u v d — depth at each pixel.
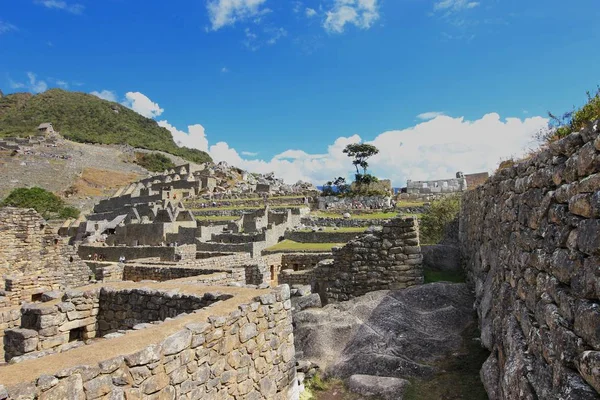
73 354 4.48
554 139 6.39
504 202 7.26
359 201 61.28
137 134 187.62
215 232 45.66
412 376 7.70
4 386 3.55
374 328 9.12
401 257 11.83
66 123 186.25
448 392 6.98
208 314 6.02
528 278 5.23
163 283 9.57
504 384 5.15
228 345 6.01
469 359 7.82
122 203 81.00
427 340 8.55
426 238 30.86
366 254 12.21
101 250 36.56
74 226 61.69
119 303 8.41
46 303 7.79
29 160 110.75
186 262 18.14
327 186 74.75
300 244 38.22
